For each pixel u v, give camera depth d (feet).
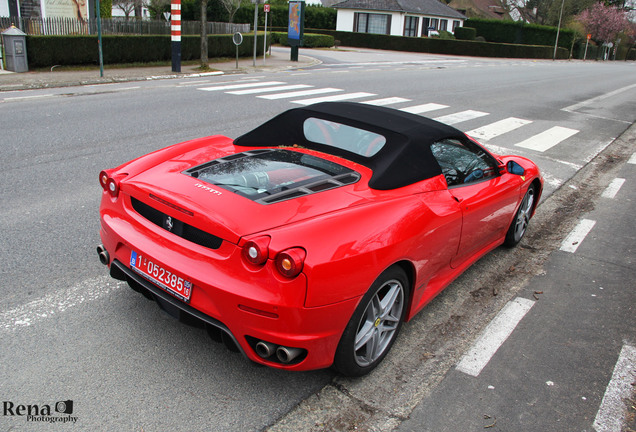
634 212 20.88
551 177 25.05
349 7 166.81
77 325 10.68
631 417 9.29
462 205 11.45
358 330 9.10
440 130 12.12
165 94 42.34
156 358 9.85
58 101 36.58
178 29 58.23
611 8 224.12
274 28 162.20
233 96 42.96
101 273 12.87
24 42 51.85
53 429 8.00
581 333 11.98
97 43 58.18
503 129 35.83
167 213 9.09
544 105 48.83
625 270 15.52
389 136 11.26
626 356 11.17
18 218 15.88
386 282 9.34
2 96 38.45
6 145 24.06
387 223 9.26
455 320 12.17
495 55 151.94
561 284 14.39
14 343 9.96
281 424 8.52
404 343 11.09
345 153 11.28
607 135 36.17
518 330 11.93
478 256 13.88
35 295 11.66
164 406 8.68
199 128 29.89
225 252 8.32
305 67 76.23
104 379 9.19
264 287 7.98
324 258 8.09
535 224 19.03
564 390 9.90
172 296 8.90
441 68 88.63
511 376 10.21
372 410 9.00
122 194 10.12
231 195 9.21
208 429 8.27
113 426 8.16
